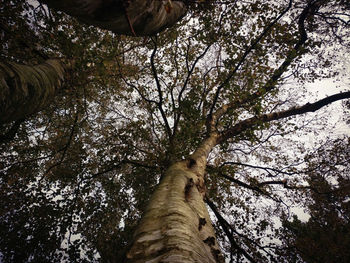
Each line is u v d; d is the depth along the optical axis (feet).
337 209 28.40
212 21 21.01
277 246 23.12
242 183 25.02
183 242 4.49
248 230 27.14
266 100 23.75
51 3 5.10
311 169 29.12
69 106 25.25
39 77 8.59
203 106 23.95
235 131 24.70
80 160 27.37
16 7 16.31
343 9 26.11
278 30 18.93
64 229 24.00
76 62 13.83
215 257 5.68
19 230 23.77
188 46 22.72
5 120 7.00
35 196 24.44
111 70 20.84
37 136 27.04
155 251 4.24
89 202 27.32
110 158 27.02
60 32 14.70
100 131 28.91
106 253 23.45
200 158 16.85
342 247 22.94
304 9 26.30
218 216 22.07
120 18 5.95
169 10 7.32
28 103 7.59
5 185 24.36
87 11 5.39
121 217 28.63
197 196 10.14
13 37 15.87
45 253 23.16
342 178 28.94
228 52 20.94
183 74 27.14
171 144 20.59
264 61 18.16
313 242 23.20
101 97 27.12
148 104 24.81
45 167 28.19
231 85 19.45
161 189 9.60
